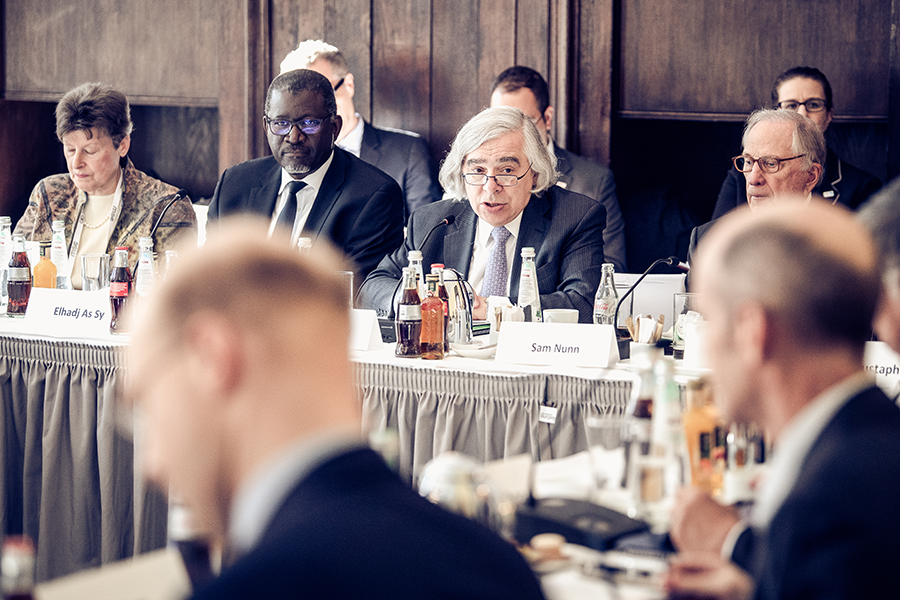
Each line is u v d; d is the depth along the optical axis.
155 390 1.87
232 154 12.28
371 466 1.85
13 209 13.30
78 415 6.54
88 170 8.43
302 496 1.76
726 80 11.22
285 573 1.62
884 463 2.32
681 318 5.88
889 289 2.91
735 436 3.94
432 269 6.23
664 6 11.20
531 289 6.55
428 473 3.24
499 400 5.72
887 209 2.97
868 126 11.76
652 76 11.31
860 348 2.64
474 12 11.48
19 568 2.71
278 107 8.25
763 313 2.61
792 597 2.26
